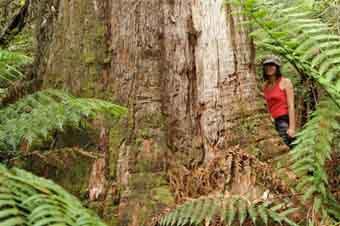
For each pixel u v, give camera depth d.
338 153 3.98
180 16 3.93
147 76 3.82
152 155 3.65
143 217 3.38
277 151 3.57
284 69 5.71
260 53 5.38
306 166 3.29
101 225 2.11
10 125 3.14
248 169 3.43
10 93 4.32
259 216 3.16
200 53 3.86
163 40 3.92
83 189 3.59
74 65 3.97
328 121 3.39
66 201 2.09
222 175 3.46
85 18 4.01
